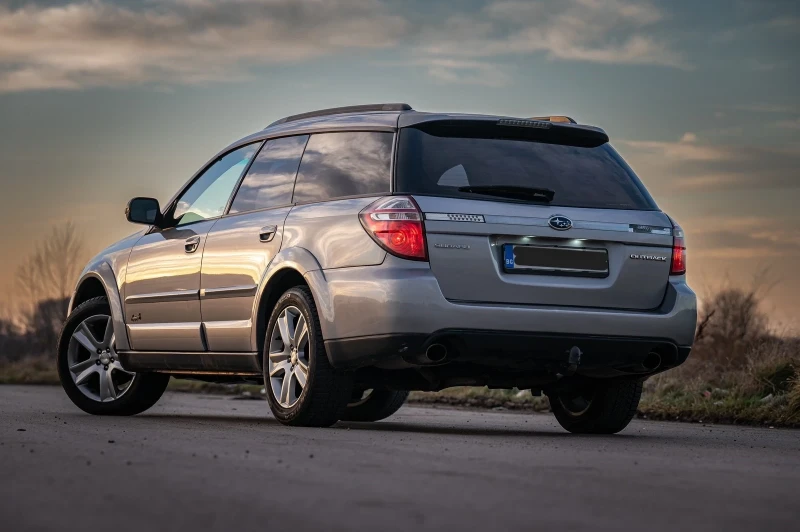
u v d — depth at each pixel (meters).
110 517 3.82
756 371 12.14
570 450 6.60
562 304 7.75
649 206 8.27
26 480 4.69
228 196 9.28
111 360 10.25
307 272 7.98
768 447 7.52
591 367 7.95
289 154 8.84
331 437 7.08
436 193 7.68
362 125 8.30
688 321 8.14
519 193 7.81
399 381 8.15
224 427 7.96
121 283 10.09
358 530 3.68
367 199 7.83
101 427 7.78
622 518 4.07
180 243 9.48
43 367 25.78
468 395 14.53
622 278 7.97
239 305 8.76
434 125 8.03
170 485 4.59
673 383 13.00
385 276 7.46
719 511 4.33
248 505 4.12
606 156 8.41
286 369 8.25
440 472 5.22
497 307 7.54
